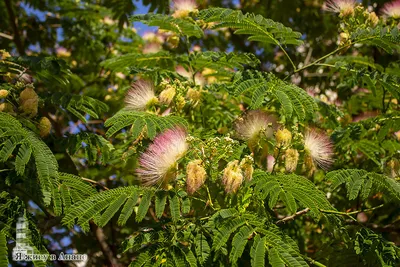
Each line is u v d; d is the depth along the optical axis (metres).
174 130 3.25
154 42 6.68
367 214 4.73
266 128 3.64
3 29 7.29
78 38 7.01
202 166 3.06
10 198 3.24
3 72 4.29
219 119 4.69
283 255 2.81
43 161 3.09
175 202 3.05
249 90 3.59
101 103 4.38
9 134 3.10
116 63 4.83
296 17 6.98
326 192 4.74
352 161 4.80
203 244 3.00
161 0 5.79
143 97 3.85
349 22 4.47
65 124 6.04
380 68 4.92
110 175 5.58
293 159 3.40
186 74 4.75
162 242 3.09
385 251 3.33
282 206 3.96
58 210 3.14
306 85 6.74
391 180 3.27
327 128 5.00
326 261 3.84
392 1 4.95
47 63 4.30
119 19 6.41
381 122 4.54
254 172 3.23
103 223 2.92
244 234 2.89
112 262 4.98
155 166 3.13
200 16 3.78
